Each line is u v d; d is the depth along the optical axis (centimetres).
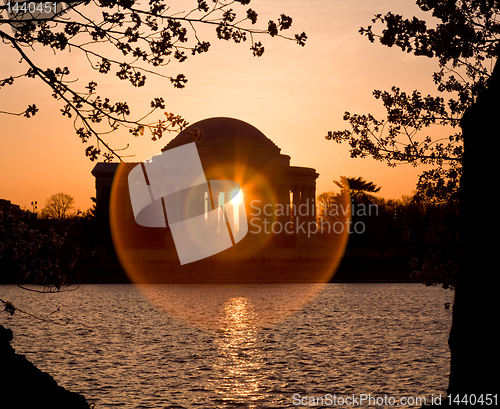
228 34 1355
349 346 3650
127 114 1415
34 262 2661
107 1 1317
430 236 2295
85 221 11288
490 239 1144
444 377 2745
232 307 5831
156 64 1423
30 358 3241
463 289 1185
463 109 1942
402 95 1992
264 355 3356
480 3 1627
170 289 8044
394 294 7250
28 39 1358
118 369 2958
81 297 7031
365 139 2022
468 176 1205
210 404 2288
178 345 3719
